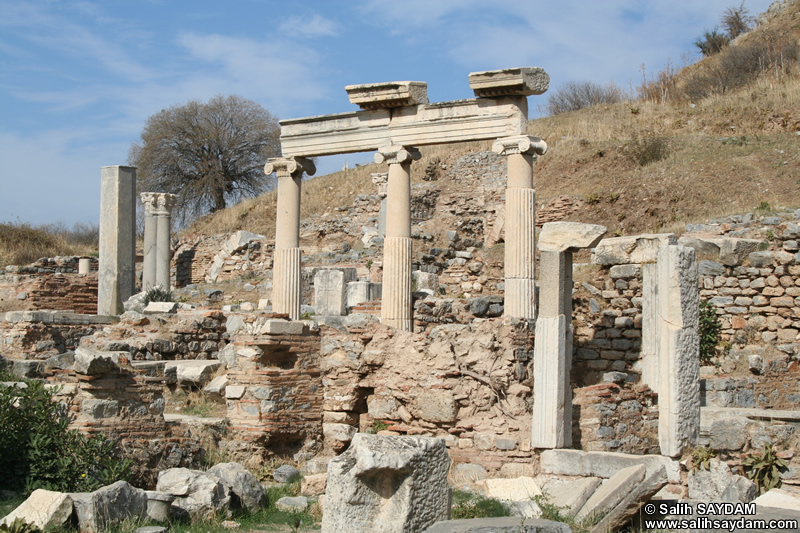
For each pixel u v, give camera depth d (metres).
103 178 28.36
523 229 18.61
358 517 9.29
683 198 33.38
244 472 12.28
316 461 15.42
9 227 42.50
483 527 8.82
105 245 28.09
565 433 14.09
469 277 28.70
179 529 10.64
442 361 15.16
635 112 45.44
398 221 20.08
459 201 38.69
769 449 12.73
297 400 16.20
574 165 39.28
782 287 21.62
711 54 64.50
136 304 26.91
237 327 19.36
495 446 14.41
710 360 20.34
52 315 23.52
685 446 13.40
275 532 11.05
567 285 14.62
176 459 13.65
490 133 19.33
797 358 20.22
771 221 23.98
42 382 12.82
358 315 17.05
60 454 11.96
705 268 22.38
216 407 16.72
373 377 16.16
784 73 45.69
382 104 20.36
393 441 9.58
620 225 33.78
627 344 19.02
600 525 10.94
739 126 39.28
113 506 10.18
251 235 36.97
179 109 66.62
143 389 13.47
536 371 14.12
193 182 65.56
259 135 67.75
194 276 41.31
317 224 41.12
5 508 10.81
